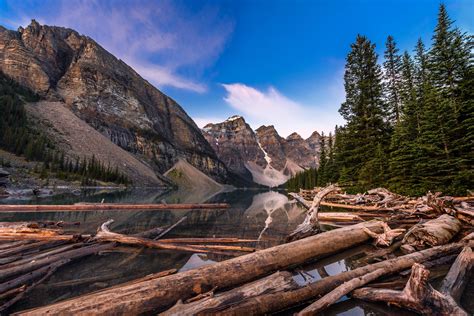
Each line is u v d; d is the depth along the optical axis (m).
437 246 6.68
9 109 93.88
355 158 30.50
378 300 4.25
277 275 4.55
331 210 17.31
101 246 8.09
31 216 15.35
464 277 4.90
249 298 3.89
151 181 125.12
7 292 4.58
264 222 14.62
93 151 115.69
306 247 6.51
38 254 7.20
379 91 29.75
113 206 21.05
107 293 3.80
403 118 24.48
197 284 4.38
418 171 20.62
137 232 11.01
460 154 19.09
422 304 3.80
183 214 18.58
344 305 4.25
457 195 17.42
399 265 5.49
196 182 180.75
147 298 3.84
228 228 12.48
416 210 11.90
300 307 4.19
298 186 77.12
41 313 3.33
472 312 3.85
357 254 7.30
